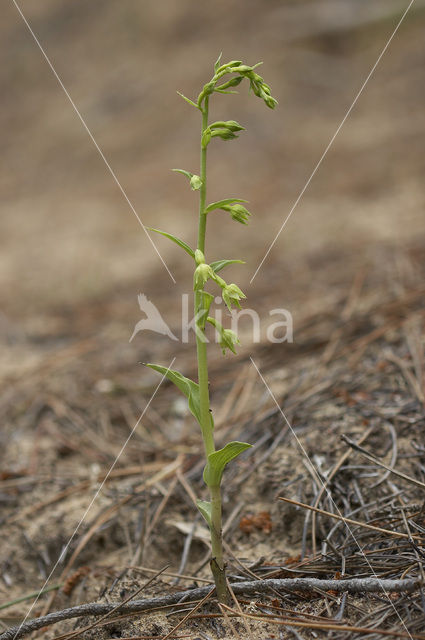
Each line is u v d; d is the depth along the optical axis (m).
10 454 3.04
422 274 3.71
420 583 1.59
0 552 2.40
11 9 14.05
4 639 1.77
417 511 1.98
